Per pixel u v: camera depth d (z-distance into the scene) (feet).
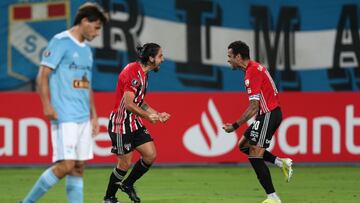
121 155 100.48
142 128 100.94
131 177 102.01
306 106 156.56
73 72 79.05
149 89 161.38
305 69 164.04
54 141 79.71
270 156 109.60
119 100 99.30
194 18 161.89
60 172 80.23
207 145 156.35
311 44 163.94
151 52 97.50
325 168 155.02
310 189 123.75
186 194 116.57
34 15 157.89
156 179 138.10
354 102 157.17
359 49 164.35
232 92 155.94
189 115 155.94
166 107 155.22
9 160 151.74
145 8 160.25
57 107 78.84
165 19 160.97
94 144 154.30
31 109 151.94
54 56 77.97
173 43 161.48
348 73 164.55
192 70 162.20
